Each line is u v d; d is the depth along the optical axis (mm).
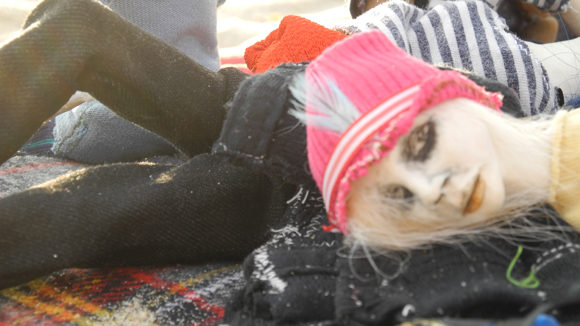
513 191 279
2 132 300
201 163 331
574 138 283
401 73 273
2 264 299
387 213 272
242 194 326
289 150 294
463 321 254
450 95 271
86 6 315
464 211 270
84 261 311
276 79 301
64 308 306
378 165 268
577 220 278
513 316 265
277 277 287
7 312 304
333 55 286
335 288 281
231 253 329
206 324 299
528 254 276
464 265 270
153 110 325
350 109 271
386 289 270
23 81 304
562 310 256
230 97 338
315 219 307
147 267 329
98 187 318
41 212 305
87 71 318
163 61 327
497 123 277
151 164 338
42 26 309
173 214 318
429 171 266
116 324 298
